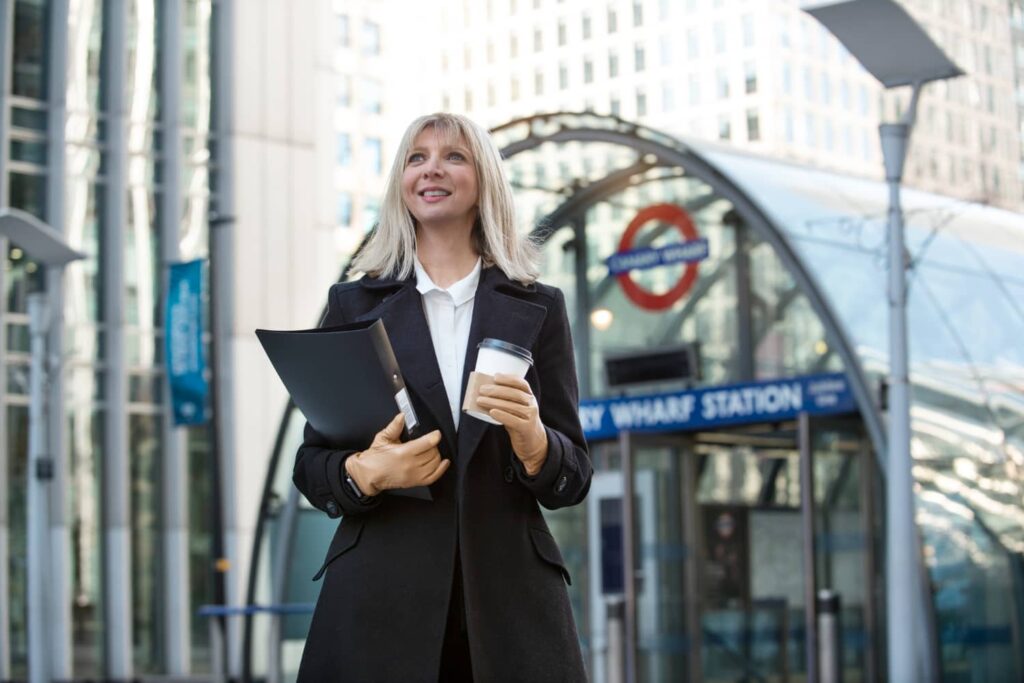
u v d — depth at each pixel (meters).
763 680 17.31
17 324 35.22
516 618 3.30
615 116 17.66
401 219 3.48
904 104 24.61
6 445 34.75
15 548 34.84
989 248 17.19
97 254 36.75
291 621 20.06
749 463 17.83
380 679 3.27
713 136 24.27
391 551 3.31
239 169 38.62
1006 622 15.48
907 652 12.27
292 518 20.02
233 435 37.75
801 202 17.38
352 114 53.94
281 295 38.94
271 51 39.53
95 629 35.81
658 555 18.02
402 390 3.27
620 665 17.58
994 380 15.94
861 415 16.98
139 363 36.91
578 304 19.59
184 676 36.53
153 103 37.78
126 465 36.38
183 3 38.41
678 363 18.50
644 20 24.08
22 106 36.03
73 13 36.75
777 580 17.41
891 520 12.55
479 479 3.31
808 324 17.52
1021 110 22.97
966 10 22.86
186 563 36.94
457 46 26.28
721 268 18.33
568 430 3.46
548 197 19.50
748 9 24.41
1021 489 15.51
